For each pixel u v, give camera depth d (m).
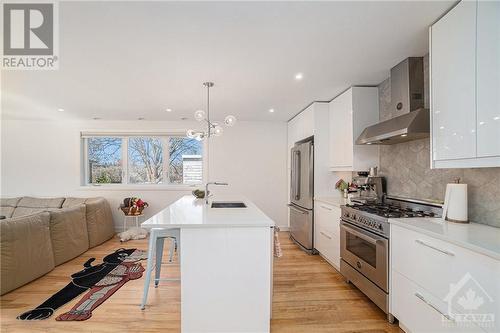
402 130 2.12
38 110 4.32
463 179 1.98
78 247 3.69
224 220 1.92
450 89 1.65
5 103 3.87
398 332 1.94
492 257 1.24
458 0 1.56
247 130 5.30
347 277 2.70
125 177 5.29
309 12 1.65
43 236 3.01
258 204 5.31
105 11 1.64
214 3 1.56
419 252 1.72
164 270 3.13
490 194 1.77
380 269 2.12
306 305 2.32
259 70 2.62
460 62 1.57
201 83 3.01
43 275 2.98
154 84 3.02
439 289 1.55
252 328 1.86
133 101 3.77
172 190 5.20
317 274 3.02
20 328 1.98
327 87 3.16
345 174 3.74
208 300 1.84
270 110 4.37
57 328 1.98
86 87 3.13
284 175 5.35
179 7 1.61
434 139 1.80
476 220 1.87
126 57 2.31
